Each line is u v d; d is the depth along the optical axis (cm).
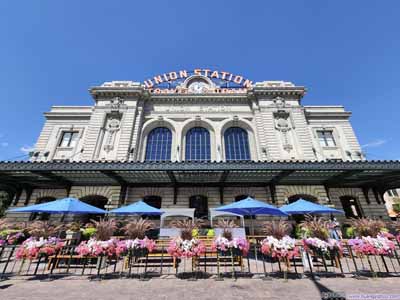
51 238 876
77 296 588
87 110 2647
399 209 3709
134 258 845
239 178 1838
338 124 2567
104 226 845
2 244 884
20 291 627
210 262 988
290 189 1922
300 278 736
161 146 2397
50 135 2434
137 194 1956
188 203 1931
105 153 2153
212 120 2517
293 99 2505
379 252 772
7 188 2059
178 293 606
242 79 3012
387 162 1480
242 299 560
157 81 3006
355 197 2081
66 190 2011
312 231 845
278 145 2222
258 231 1752
